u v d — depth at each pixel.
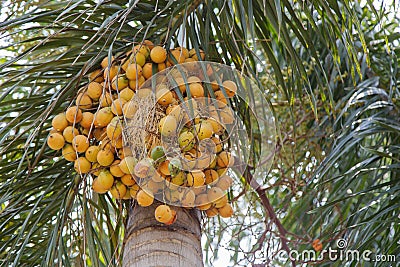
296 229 3.08
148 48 2.35
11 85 2.58
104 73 2.35
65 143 2.33
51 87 2.59
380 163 3.09
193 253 2.25
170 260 2.21
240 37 2.42
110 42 2.49
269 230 2.84
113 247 2.65
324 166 2.92
